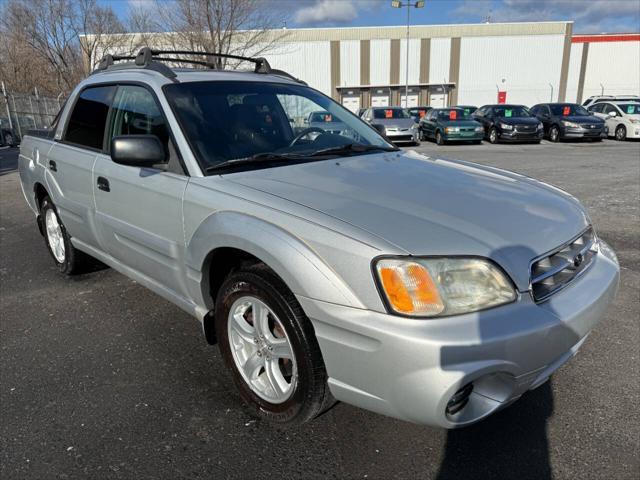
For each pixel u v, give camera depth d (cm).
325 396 215
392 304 182
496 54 4128
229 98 306
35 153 425
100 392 265
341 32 4072
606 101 2089
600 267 238
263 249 209
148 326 342
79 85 391
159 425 238
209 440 228
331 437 229
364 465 212
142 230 291
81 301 384
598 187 845
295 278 198
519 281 192
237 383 250
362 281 186
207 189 247
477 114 2061
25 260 487
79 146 363
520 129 1797
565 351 203
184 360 297
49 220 440
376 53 4128
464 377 174
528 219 219
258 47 2447
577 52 4119
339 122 346
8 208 736
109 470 210
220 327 252
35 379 277
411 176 264
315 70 4128
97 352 307
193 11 1983
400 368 179
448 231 197
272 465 212
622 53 4097
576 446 221
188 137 270
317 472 208
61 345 316
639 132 1889
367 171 269
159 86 295
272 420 235
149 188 277
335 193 229
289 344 215
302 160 283
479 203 228
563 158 1308
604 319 341
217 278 261
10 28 3033
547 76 4156
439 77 4181
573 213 245
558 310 199
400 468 210
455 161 324
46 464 213
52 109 2259
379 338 181
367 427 236
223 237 228
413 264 182
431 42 4116
